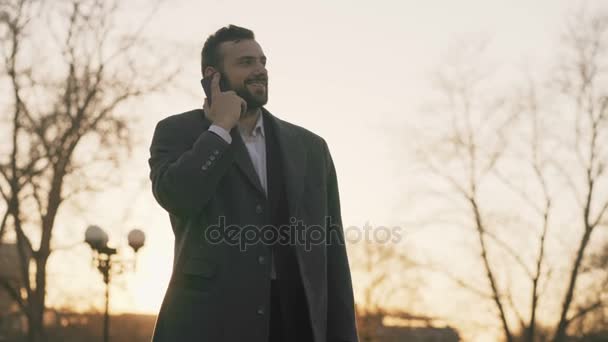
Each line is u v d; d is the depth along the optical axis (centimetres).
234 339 340
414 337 3609
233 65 372
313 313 352
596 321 3134
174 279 350
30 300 2588
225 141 346
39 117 2492
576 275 2984
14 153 2488
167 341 342
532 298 3006
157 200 355
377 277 3662
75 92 2458
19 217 2578
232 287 344
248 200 354
